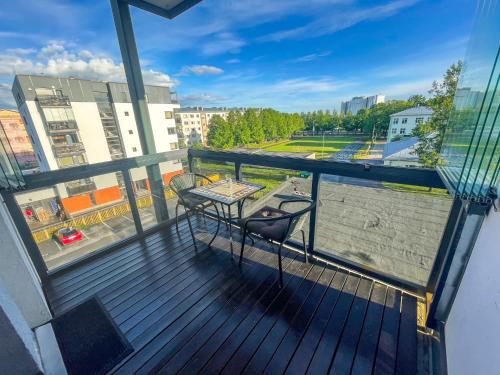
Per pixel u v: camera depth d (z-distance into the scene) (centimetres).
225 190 209
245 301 160
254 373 114
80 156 1360
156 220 270
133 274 191
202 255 214
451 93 556
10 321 85
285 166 197
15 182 153
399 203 258
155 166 253
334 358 120
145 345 130
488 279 87
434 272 145
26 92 1160
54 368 121
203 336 134
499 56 78
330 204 317
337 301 157
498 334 73
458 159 109
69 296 170
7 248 128
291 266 194
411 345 126
